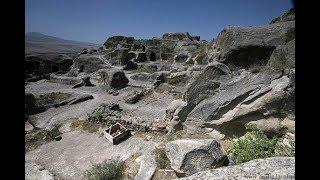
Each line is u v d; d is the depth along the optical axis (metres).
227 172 7.10
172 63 46.03
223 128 13.18
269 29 15.62
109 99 28.45
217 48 18.62
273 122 11.97
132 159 13.26
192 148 10.34
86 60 47.00
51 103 27.61
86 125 19.64
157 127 15.84
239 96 12.95
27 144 17.11
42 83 39.88
